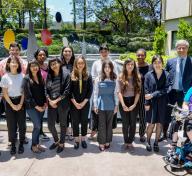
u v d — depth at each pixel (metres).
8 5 33.53
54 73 5.11
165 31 18.70
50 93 5.08
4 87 4.95
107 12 40.38
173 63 5.50
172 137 4.72
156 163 4.77
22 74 5.12
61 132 5.19
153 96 5.05
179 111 4.59
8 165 4.70
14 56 5.13
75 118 5.26
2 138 5.89
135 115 5.22
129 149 5.31
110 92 5.22
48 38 8.75
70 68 5.52
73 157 4.98
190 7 15.80
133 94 5.22
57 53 23.95
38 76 5.01
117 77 5.27
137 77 5.16
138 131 6.16
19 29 33.75
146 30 40.09
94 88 5.30
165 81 5.11
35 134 5.13
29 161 4.83
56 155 5.07
